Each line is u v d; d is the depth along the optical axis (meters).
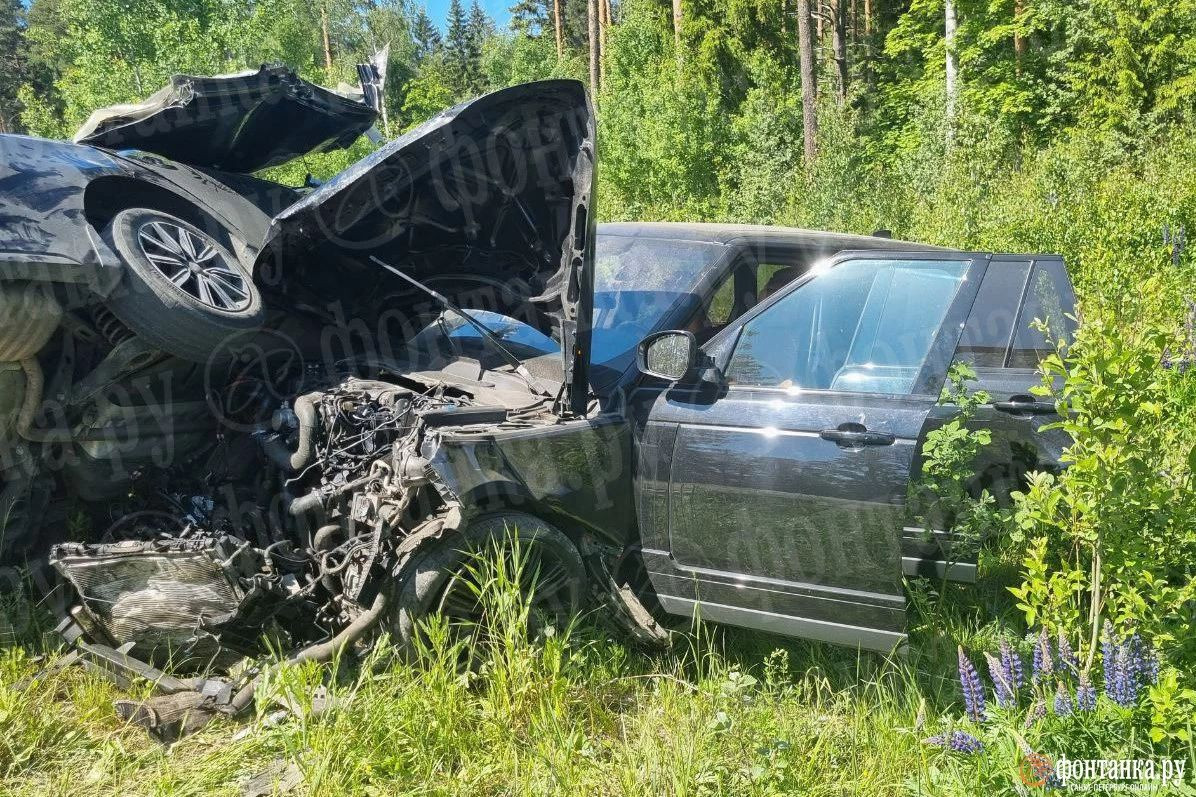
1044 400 4.58
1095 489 3.16
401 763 3.09
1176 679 2.95
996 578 4.78
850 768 3.18
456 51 89.75
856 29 37.03
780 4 30.50
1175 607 3.23
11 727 3.20
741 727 3.29
